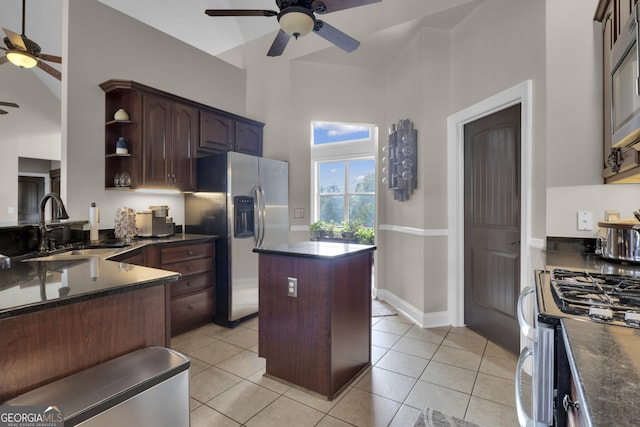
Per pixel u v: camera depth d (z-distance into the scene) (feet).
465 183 10.52
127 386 3.47
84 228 9.71
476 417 6.01
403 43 11.64
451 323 10.73
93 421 3.14
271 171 12.17
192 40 15.78
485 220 9.68
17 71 19.76
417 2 10.12
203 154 11.93
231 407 6.34
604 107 6.77
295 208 13.41
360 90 13.69
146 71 11.39
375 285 13.97
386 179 13.14
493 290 9.39
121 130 10.37
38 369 3.51
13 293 3.53
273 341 7.36
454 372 7.67
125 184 10.00
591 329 2.78
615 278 4.53
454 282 10.68
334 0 7.16
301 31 7.46
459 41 10.35
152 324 4.61
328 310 6.56
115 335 4.19
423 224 10.61
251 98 14.58
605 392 1.76
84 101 9.82
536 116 7.67
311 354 6.81
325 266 6.58
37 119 20.57
